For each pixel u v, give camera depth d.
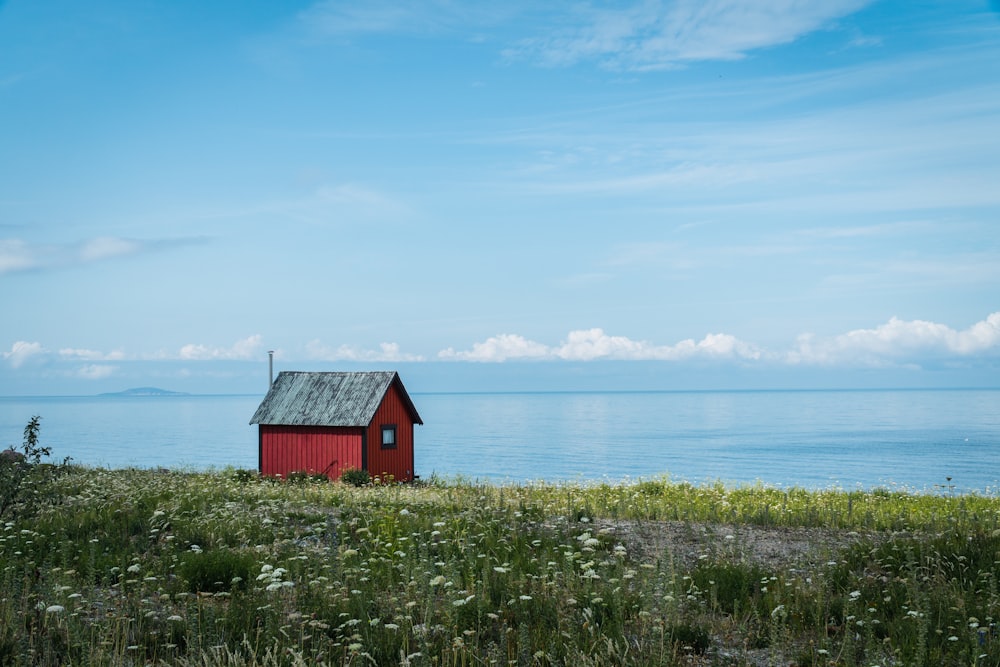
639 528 16.06
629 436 166.75
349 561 12.87
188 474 33.81
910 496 25.44
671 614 9.52
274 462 38.84
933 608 9.86
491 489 25.08
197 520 16.94
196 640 8.75
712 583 10.93
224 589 11.73
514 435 173.12
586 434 175.75
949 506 21.06
